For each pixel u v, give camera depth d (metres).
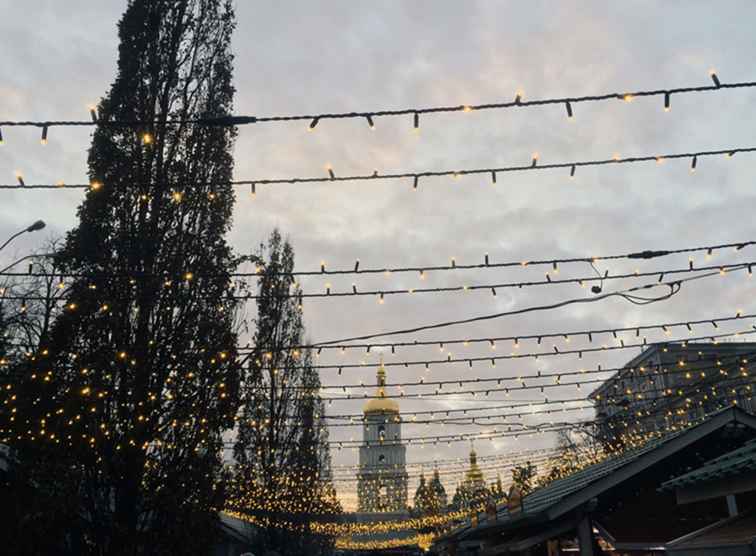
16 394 13.54
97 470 13.15
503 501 24.08
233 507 27.53
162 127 15.66
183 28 17.14
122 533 12.59
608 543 12.39
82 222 14.65
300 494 31.42
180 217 15.28
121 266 14.38
